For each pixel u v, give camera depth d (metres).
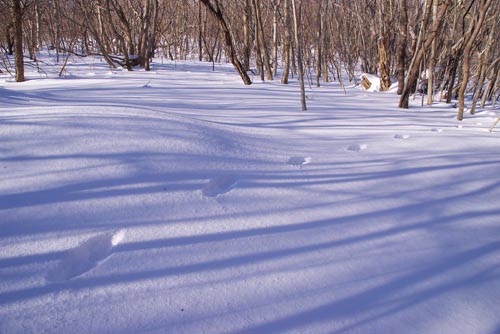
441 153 3.24
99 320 1.31
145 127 2.92
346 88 9.42
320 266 1.70
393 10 9.31
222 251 1.76
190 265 1.65
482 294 1.55
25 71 10.77
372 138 3.65
